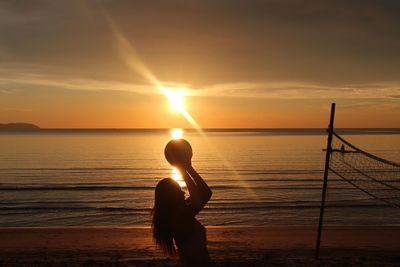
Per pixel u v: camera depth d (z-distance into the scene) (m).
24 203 27.44
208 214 23.27
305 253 9.20
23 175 45.41
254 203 26.95
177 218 3.52
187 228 3.51
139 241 11.23
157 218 3.62
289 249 9.81
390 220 21.12
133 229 13.41
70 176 44.50
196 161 65.06
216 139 179.50
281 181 39.62
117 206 26.31
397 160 60.03
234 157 73.25
